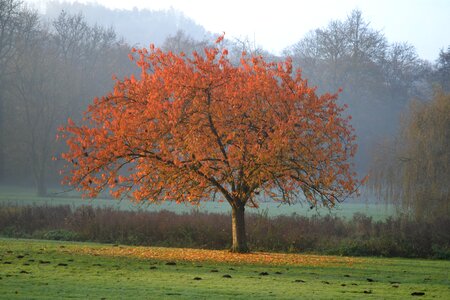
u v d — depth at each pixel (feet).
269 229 143.64
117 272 85.61
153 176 112.47
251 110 111.14
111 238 149.38
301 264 110.11
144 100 113.70
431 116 164.25
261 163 106.11
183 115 109.09
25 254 108.88
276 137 105.09
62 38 335.26
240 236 122.62
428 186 158.10
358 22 342.23
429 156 159.53
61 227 159.33
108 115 115.96
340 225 151.02
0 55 318.65
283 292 68.90
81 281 73.61
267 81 111.65
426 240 136.56
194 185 112.57
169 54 117.70
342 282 83.46
